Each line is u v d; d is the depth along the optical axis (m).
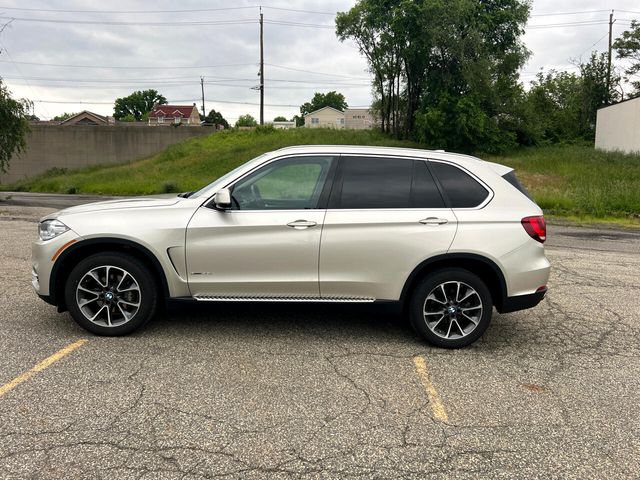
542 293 4.58
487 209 4.51
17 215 14.33
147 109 123.75
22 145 22.36
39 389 3.58
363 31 43.25
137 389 3.62
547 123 45.22
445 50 37.28
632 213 17.12
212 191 4.55
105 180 32.50
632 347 4.75
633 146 31.78
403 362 4.25
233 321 5.16
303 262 4.43
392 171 4.60
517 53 40.09
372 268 4.44
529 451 2.99
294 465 2.79
